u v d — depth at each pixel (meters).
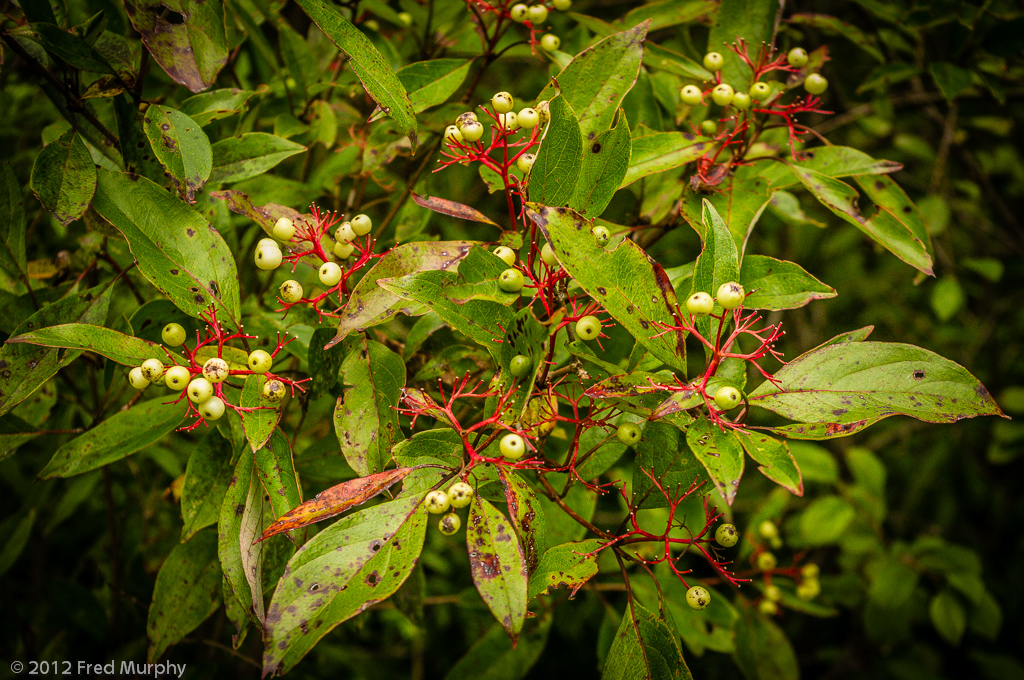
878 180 0.40
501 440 0.30
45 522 0.57
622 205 0.44
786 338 0.88
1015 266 0.86
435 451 0.30
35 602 0.58
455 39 0.46
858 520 0.69
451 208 0.31
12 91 0.53
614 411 0.32
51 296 0.38
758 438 0.28
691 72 0.40
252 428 0.30
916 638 0.92
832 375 0.29
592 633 0.88
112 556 0.49
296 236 0.32
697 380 0.29
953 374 0.28
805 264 0.90
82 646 0.56
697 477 0.32
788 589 0.53
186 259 0.32
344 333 0.30
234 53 0.44
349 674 0.72
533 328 0.29
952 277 0.72
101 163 0.35
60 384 0.46
